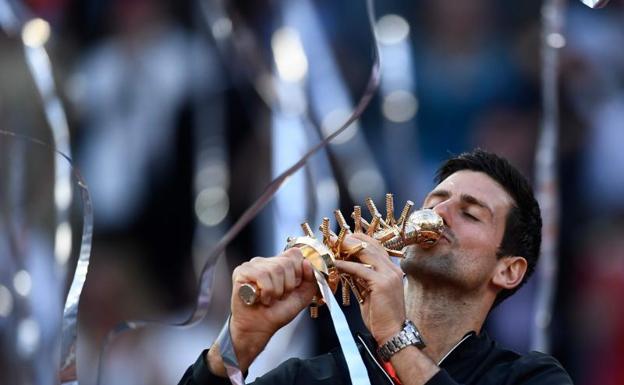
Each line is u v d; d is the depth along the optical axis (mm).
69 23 24359
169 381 21453
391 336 11438
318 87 23328
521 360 12594
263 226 21875
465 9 24406
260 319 11328
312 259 11094
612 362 22812
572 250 23266
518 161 23547
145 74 23719
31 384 19875
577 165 23578
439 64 24281
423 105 23922
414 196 22953
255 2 23812
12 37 21766
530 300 22094
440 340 12570
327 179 21453
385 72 23844
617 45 24297
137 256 22734
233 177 22766
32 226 20516
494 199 12641
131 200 23125
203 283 11062
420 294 12617
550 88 23219
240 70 23156
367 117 23422
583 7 24297
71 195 21578
